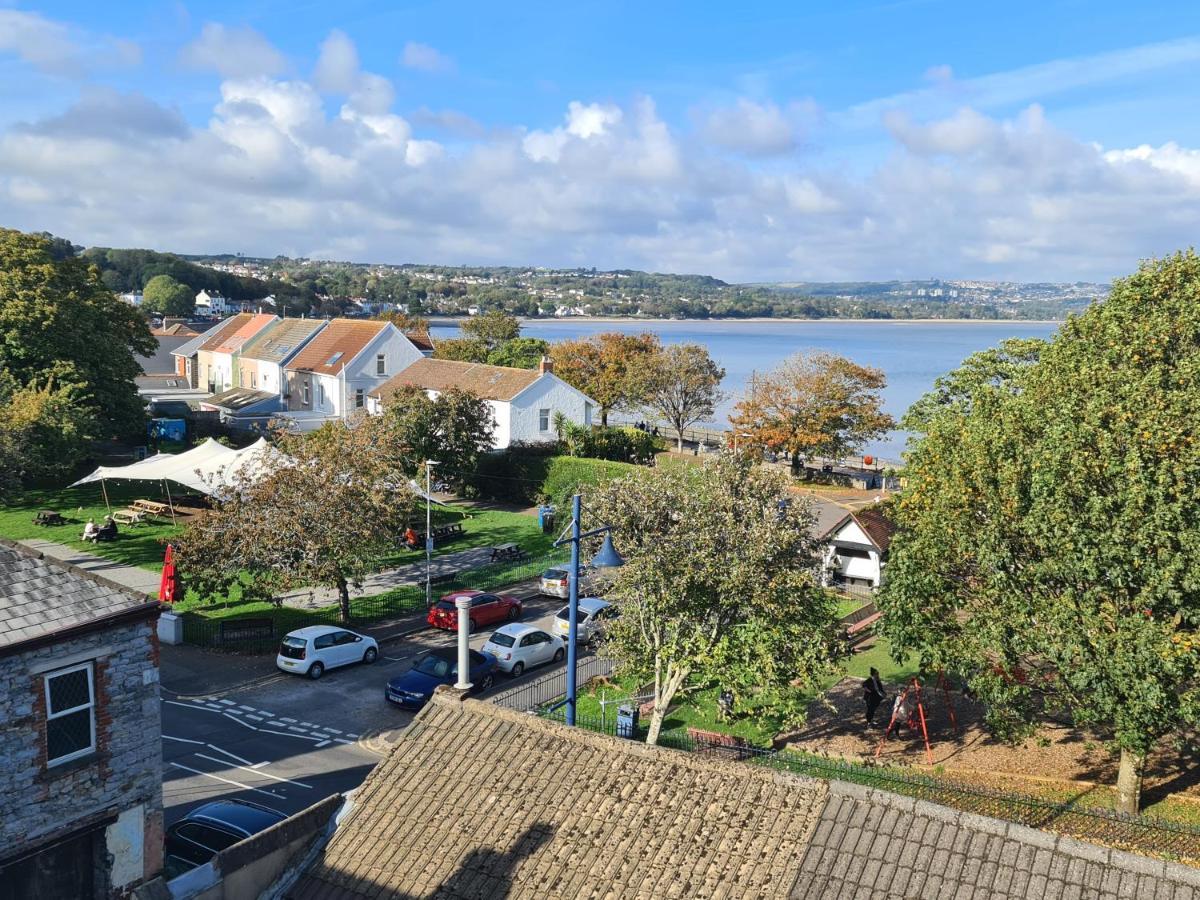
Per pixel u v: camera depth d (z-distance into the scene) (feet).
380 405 235.81
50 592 51.24
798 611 80.18
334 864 47.03
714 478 85.20
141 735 53.67
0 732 47.29
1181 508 61.93
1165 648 60.95
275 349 296.30
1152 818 66.59
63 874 51.62
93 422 178.09
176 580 122.93
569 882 42.78
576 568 75.82
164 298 642.63
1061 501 66.13
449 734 52.80
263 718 97.04
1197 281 69.26
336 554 117.80
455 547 165.37
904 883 39.58
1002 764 82.53
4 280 196.13
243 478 125.90
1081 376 70.38
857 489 220.23
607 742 49.57
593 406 233.14
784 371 240.94
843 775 76.69
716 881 41.45
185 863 60.95
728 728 93.91
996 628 70.79
